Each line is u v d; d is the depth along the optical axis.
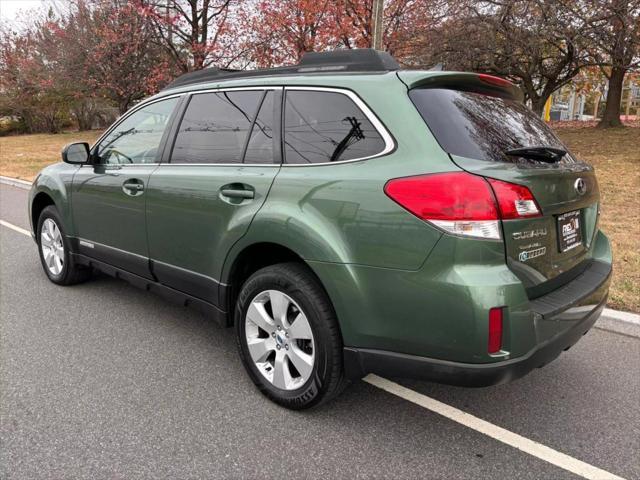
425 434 2.60
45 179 4.59
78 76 24.25
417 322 2.21
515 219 2.15
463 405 2.87
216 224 2.97
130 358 3.38
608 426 2.68
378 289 2.28
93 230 4.09
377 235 2.26
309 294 2.54
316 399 2.61
